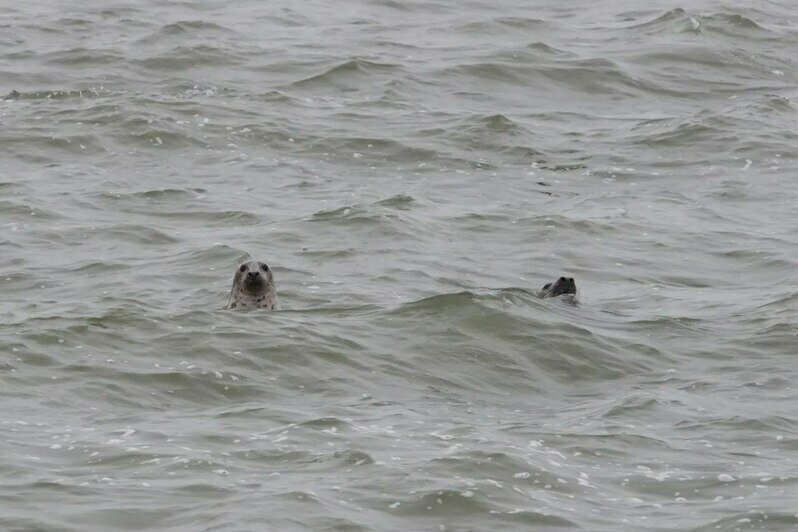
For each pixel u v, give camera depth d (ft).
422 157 250.16
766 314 168.45
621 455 122.11
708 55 320.09
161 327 148.97
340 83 295.28
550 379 146.82
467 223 212.84
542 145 257.75
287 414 128.77
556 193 232.53
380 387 140.05
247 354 143.23
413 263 192.24
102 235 204.03
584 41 332.19
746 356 154.30
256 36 330.75
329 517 104.73
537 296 170.40
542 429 128.26
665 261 200.03
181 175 238.27
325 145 254.68
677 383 146.10
